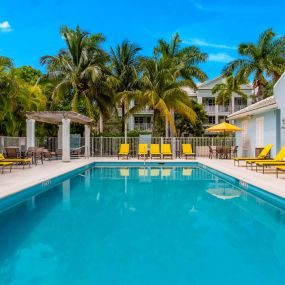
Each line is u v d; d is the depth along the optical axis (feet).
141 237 15.69
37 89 65.82
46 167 42.80
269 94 92.84
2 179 29.73
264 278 11.14
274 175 33.58
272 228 17.31
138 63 83.51
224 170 38.91
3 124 61.00
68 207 22.59
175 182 35.17
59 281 10.92
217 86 112.37
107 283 10.77
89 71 73.15
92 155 70.79
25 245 14.56
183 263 12.48
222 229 17.08
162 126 95.55
